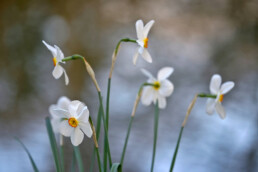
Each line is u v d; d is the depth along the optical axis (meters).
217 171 2.21
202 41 2.74
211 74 2.68
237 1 2.51
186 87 2.75
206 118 2.65
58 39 2.63
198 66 2.76
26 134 2.63
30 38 2.66
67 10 2.59
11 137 2.61
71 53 2.60
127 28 2.81
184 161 2.36
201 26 2.73
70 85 2.60
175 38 2.82
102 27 2.70
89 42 2.67
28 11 2.62
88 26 2.65
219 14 2.62
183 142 2.53
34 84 2.73
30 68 2.72
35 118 2.74
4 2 2.57
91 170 1.12
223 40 2.64
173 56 2.82
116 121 2.73
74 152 1.12
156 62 2.85
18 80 2.72
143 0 2.72
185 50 2.79
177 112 2.72
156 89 1.16
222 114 1.12
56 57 1.07
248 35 2.53
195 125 2.63
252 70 2.53
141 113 2.79
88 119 1.05
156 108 1.14
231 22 2.59
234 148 2.35
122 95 2.85
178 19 2.76
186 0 2.70
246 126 2.46
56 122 1.14
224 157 2.32
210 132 2.51
